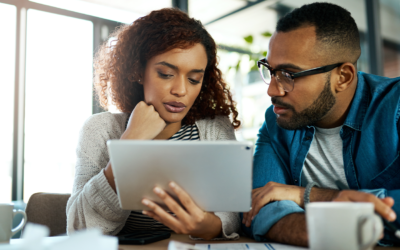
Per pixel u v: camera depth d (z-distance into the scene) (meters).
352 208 0.54
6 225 0.81
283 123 1.17
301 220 0.86
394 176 1.06
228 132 1.47
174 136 1.38
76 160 1.28
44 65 2.87
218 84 1.47
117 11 3.19
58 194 1.36
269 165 1.27
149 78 1.24
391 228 0.74
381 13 2.88
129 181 0.79
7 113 2.74
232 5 3.30
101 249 0.52
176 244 0.67
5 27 2.76
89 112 2.95
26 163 2.77
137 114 1.20
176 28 1.20
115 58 1.43
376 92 1.13
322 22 1.08
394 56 2.80
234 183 0.79
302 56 1.08
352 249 0.54
